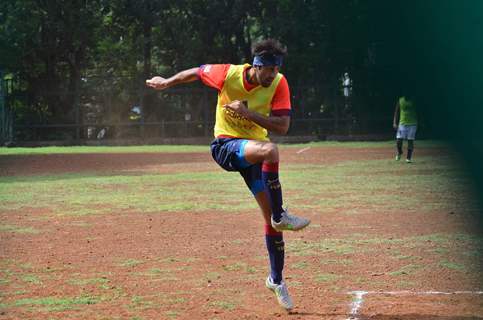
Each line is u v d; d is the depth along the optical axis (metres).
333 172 32.28
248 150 10.41
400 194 24.34
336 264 13.85
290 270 13.38
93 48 62.75
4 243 16.28
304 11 61.91
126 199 23.81
